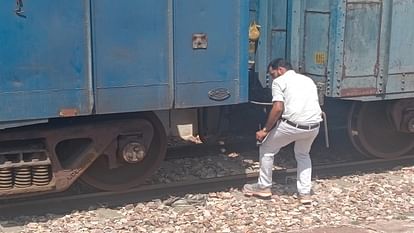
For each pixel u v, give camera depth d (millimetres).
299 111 7691
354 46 8523
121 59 7246
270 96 9203
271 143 7902
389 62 8773
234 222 7227
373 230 7012
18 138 7066
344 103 9516
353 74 8570
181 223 7191
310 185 7969
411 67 8945
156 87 7449
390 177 9117
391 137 9680
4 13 6703
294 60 8891
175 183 8297
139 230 6988
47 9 6867
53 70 6957
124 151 7562
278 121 7812
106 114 7543
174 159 9492
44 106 6957
